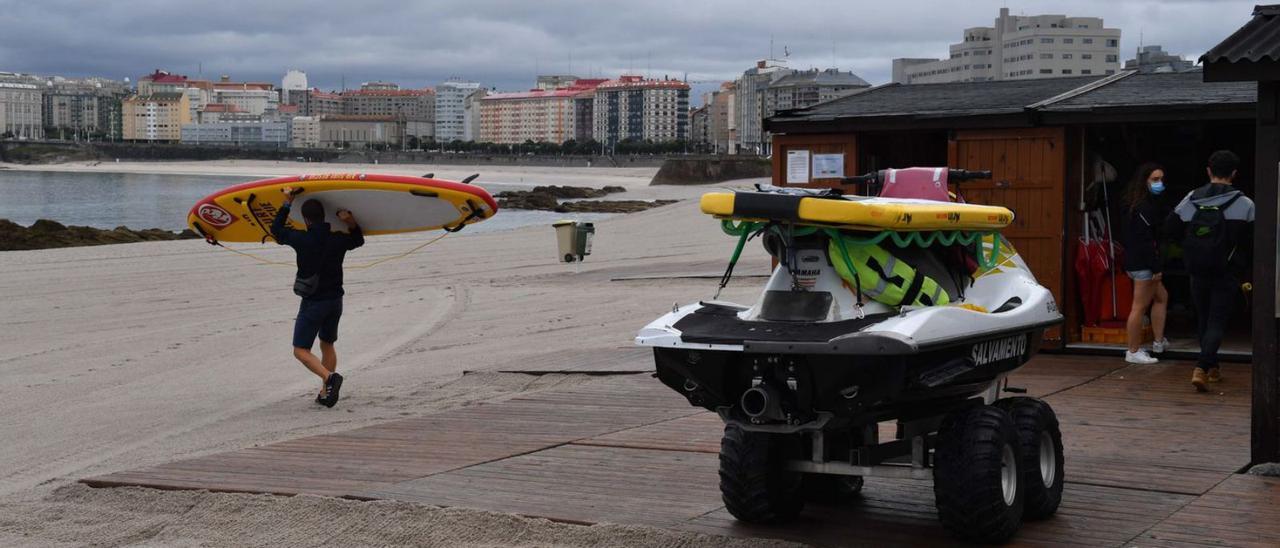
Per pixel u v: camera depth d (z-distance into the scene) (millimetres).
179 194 104312
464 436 8773
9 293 21719
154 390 12312
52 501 7383
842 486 6688
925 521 6281
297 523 6691
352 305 19781
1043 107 11383
